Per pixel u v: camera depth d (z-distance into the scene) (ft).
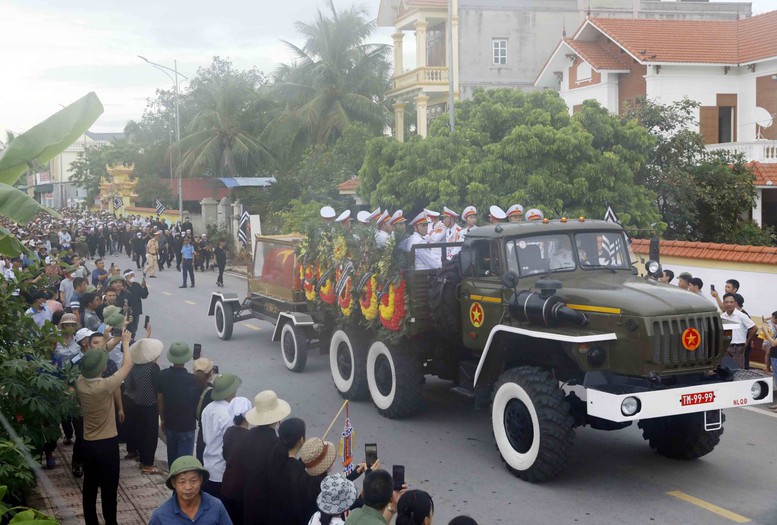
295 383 46.34
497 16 124.06
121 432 32.60
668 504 27.14
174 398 28.63
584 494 28.27
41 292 40.81
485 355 31.24
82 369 24.75
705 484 28.99
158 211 159.63
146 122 216.54
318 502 17.53
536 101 73.00
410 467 31.60
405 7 115.14
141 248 119.55
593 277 31.91
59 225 138.82
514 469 29.94
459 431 36.40
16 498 23.76
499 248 31.99
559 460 28.43
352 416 39.19
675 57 91.66
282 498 19.70
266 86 179.73
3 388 24.35
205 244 114.93
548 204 65.67
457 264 34.65
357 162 118.93
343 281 40.88
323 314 46.19
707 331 27.96
